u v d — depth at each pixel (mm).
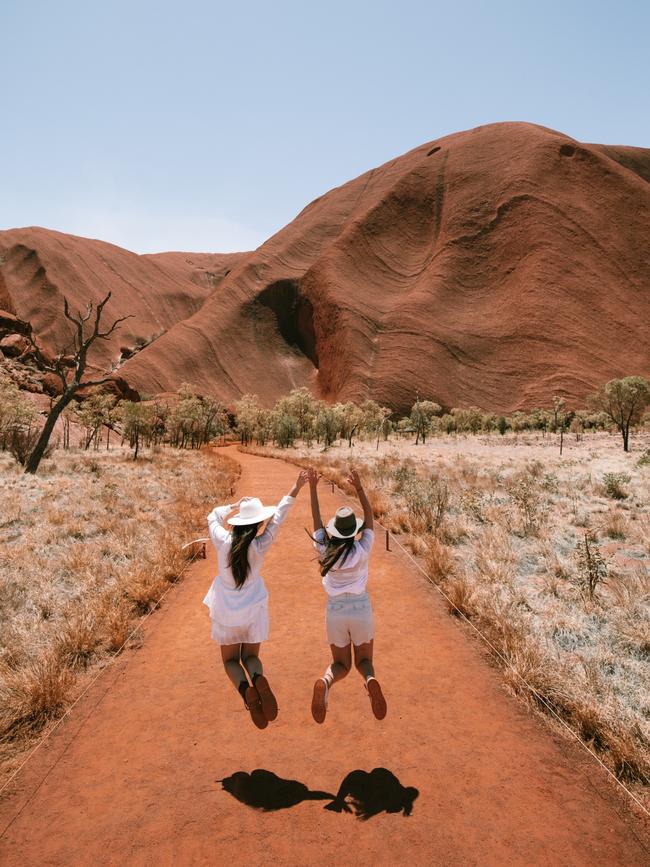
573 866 2744
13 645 5543
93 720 4191
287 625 6086
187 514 11812
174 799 3268
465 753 3697
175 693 4590
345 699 4422
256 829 2994
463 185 183250
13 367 64000
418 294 163125
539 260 161125
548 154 179500
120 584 7188
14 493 14367
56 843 2943
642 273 161000
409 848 2848
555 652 5293
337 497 14641
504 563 8195
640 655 5355
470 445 58406
